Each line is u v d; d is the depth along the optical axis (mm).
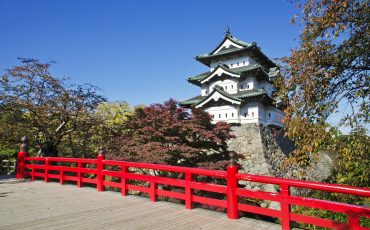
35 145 17672
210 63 30516
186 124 13125
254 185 20859
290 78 7641
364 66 7223
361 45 7070
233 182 6598
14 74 15578
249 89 26391
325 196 11336
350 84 7320
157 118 13352
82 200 8570
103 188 10117
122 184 9359
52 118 16984
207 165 12062
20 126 16219
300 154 7402
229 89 26672
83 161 10805
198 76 29844
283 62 8055
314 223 5328
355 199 10352
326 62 7262
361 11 6770
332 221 5141
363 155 6809
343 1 6598
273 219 11055
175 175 12898
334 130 6816
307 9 7102
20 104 15453
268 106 26531
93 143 18422
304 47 7328
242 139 24250
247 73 26438
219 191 6875
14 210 7340
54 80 16562
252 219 6531
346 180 8664
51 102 16234
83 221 6359
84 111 17344
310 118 7137
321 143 6910
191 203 7457
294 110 7289
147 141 14008
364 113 6809
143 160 12398
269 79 27875
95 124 17766
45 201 8445
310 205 5363
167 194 8117
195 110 13602
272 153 24453
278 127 27688
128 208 7566
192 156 12383
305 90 7094
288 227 5645
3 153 20891
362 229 4766
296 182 5566
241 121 25109
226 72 26328
